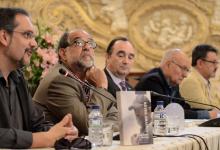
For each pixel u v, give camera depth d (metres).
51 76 4.12
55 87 4.05
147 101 3.09
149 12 10.05
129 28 9.90
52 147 2.93
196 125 4.48
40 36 4.67
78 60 4.36
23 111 3.43
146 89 5.79
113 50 5.41
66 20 9.46
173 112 3.85
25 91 3.47
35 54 4.55
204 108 6.07
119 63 5.37
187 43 9.94
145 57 9.90
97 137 3.00
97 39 9.67
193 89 6.05
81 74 4.44
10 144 2.86
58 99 4.02
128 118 3.02
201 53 6.39
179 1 10.07
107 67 5.45
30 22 3.29
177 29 9.96
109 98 4.00
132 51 5.45
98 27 9.73
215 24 10.03
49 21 9.21
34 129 3.50
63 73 4.11
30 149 2.86
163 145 3.02
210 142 3.60
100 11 9.76
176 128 3.59
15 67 3.32
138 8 10.05
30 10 8.97
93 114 3.05
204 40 9.95
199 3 10.09
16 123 3.33
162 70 5.90
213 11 10.07
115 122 3.93
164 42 9.88
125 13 9.92
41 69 4.59
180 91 6.09
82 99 4.18
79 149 2.81
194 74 6.25
